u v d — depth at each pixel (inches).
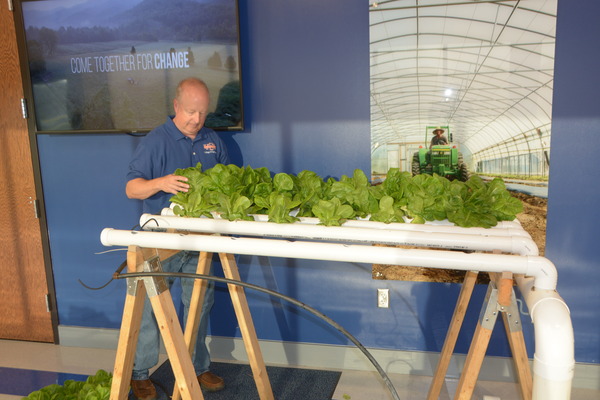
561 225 91.4
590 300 92.8
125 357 58.2
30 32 104.9
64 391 78.2
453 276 98.2
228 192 70.4
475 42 89.5
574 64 86.4
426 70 92.8
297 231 58.2
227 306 110.1
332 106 98.2
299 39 97.0
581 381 95.2
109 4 100.3
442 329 100.9
